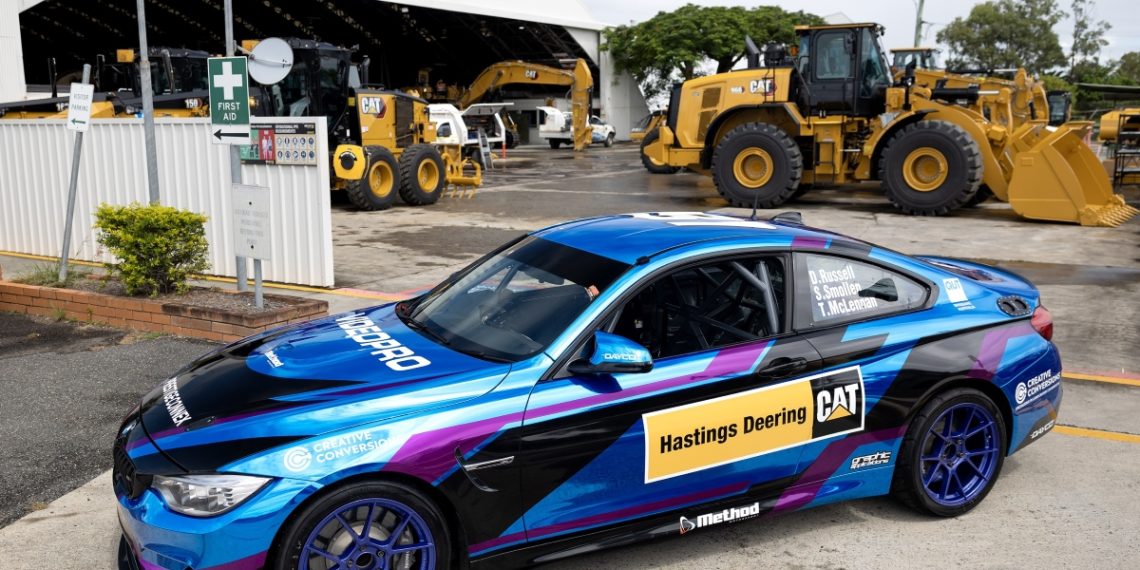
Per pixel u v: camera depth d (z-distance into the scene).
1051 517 4.42
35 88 31.39
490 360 3.66
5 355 7.14
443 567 3.41
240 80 7.39
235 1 46.56
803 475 4.03
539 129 49.06
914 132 16.03
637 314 3.80
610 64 60.53
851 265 4.25
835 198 19.86
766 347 3.93
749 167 17.77
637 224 4.42
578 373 3.59
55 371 6.68
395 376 3.53
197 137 10.23
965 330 4.33
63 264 9.13
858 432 4.09
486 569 3.51
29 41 49.84
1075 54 88.50
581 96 43.34
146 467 3.23
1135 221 15.55
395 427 3.30
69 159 11.40
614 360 3.46
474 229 14.99
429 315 4.25
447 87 52.94
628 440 3.62
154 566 3.13
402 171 18.38
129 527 3.24
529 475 3.48
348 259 12.02
